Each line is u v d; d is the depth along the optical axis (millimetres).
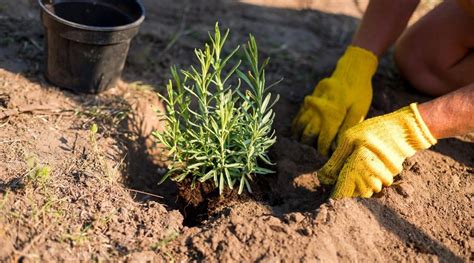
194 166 1165
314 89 1450
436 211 1179
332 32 1716
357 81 1343
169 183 1261
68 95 1334
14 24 1502
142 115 1325
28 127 1234
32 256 1015
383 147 1143
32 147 1192
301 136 1326
